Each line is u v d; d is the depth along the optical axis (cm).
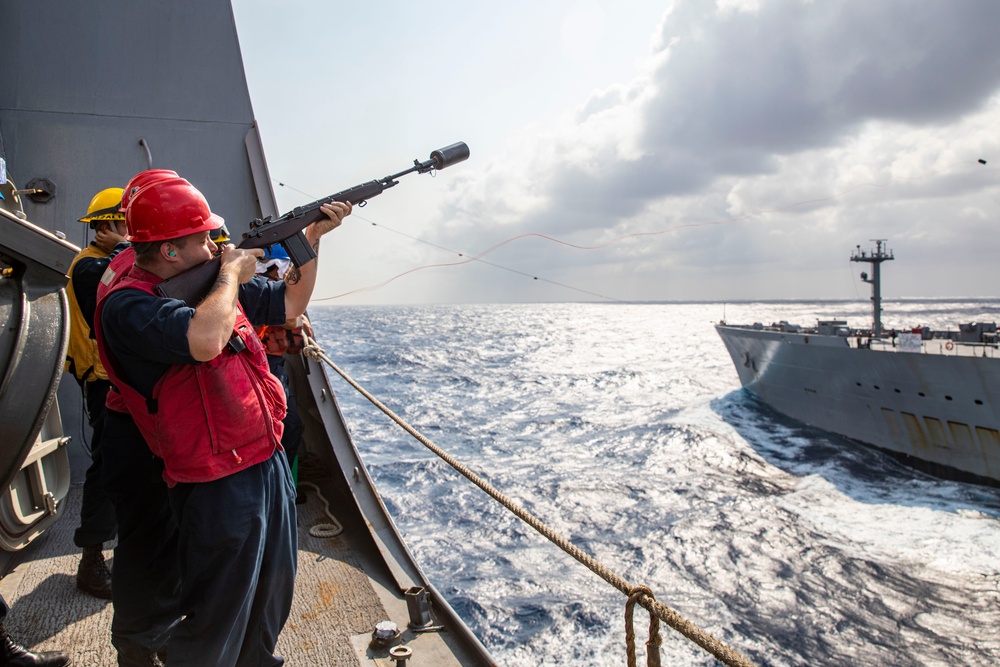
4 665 238
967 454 2312
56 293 186
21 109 470
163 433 163
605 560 1675
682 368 6066
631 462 2669
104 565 314
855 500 2191
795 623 1371
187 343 150
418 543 1686
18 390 166
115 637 222
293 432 419
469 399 4244
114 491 220
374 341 9119
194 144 501
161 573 221
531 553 1623
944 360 2355
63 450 370
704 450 2841
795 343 3158
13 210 380
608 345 9031
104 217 266
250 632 183
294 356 526
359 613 311
